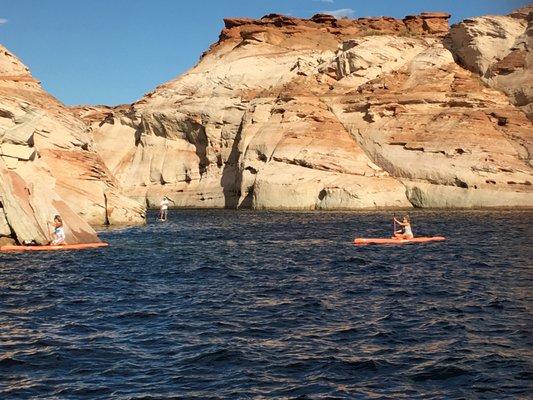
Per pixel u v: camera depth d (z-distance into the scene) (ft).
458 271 85.87
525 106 247.70
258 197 254.88
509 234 137.08
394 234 137.39
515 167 228.84
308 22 365.20
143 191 321.93
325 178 247.09
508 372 41.96
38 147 163.12
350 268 91.09
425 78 267.80
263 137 270.87
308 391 39.32
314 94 283.59
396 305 63.31
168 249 117.39
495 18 272.31
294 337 51.39
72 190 166.20
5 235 113.09
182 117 315.99
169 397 38.29
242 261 100.01
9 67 190.90
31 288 74.23
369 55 288.71
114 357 46.09
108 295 70.03
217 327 54.75
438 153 238.48
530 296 66.39
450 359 44.88
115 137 344.90
